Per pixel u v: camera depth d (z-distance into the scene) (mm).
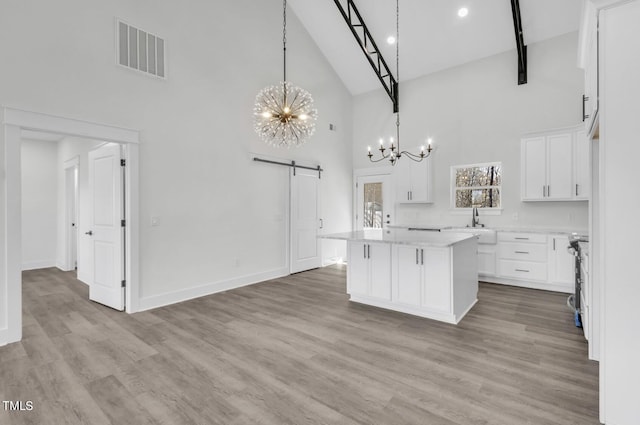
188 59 4023
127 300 3549
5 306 2723
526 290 4402
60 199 6082
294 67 5555
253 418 1776
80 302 3920
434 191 5867
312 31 5855
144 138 3611
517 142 5016
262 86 4957
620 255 1631
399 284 3496
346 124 6855
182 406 1886
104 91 3287
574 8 4309
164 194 3803
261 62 4953
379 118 6617
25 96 2797
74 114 3080
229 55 4500
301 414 1810
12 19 2734
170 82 3844
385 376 2205
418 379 2164
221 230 4430
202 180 4191
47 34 2926
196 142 4121
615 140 1631
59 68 2990
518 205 5020
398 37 5422
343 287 4668
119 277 3596
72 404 1905
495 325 3135
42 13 2896
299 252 5707
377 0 4977
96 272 3918
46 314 3479
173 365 2371
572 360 2406
